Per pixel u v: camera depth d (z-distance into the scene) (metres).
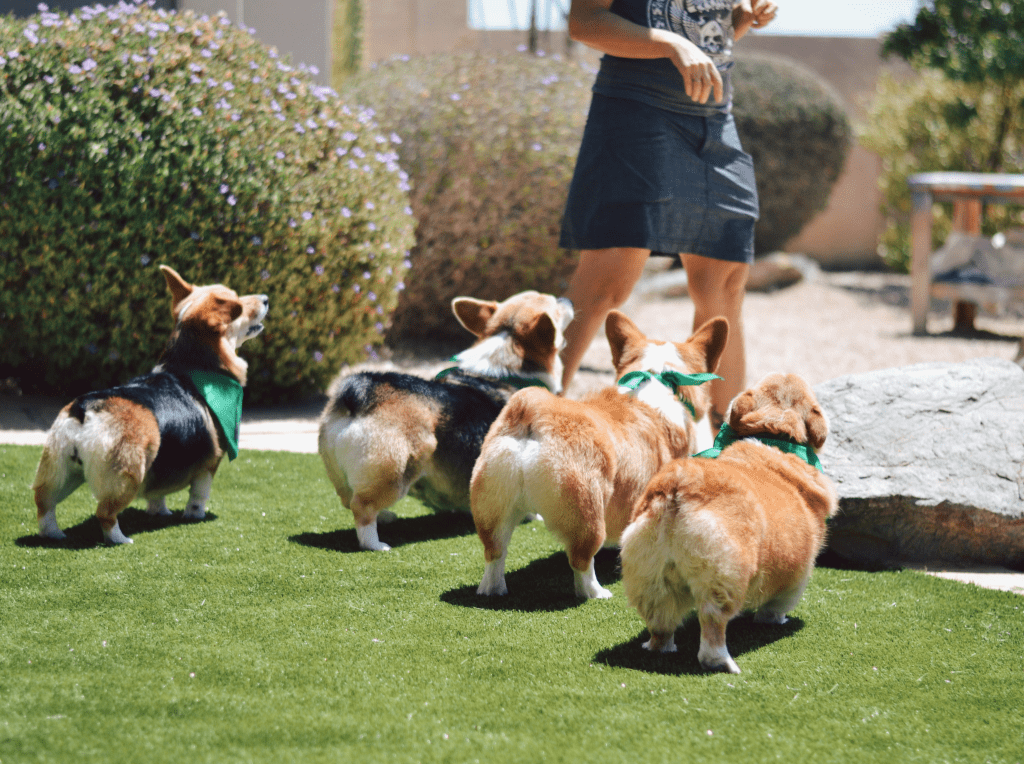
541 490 2.98
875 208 17.31
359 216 6.47
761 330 10.73
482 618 2.94
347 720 2.22
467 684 2.45
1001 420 4.04
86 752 2.03
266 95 6.34
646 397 3.34
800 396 3.11
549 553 3.67
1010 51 12.42
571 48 13.30
